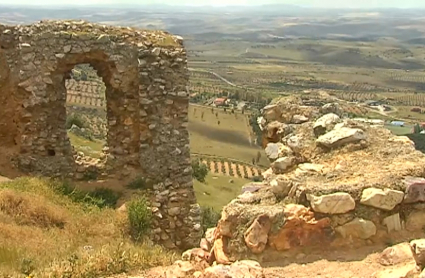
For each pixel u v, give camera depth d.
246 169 71.31
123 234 14.87
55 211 14.59
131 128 17.45
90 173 17.83
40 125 17.38
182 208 17.03
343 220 8.77
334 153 11.42
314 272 8.18
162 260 10.59
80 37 16.91
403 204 8.97
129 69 17.14
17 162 17.45
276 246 8.71
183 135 17.25
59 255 11.41
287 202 9.27
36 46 16.95
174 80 17.02
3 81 17.78
